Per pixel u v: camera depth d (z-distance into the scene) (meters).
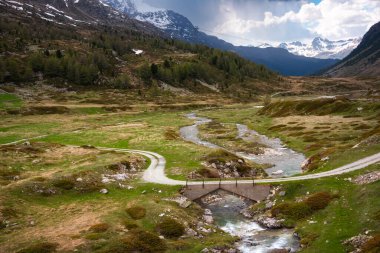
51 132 122.31
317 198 47.84
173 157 79.94
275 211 48.12
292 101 157.75
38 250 36.78
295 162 80.81
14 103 170.12
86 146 90.81
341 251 34.72
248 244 40.25
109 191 56.19
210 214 51.34
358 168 55.12
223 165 72.19
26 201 50.62
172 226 43.16
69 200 52.88
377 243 32.81
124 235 40.44
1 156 74.56
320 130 108.06
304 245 38.34
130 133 117.94
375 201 41.66
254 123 142.12
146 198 52.12
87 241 38.69
